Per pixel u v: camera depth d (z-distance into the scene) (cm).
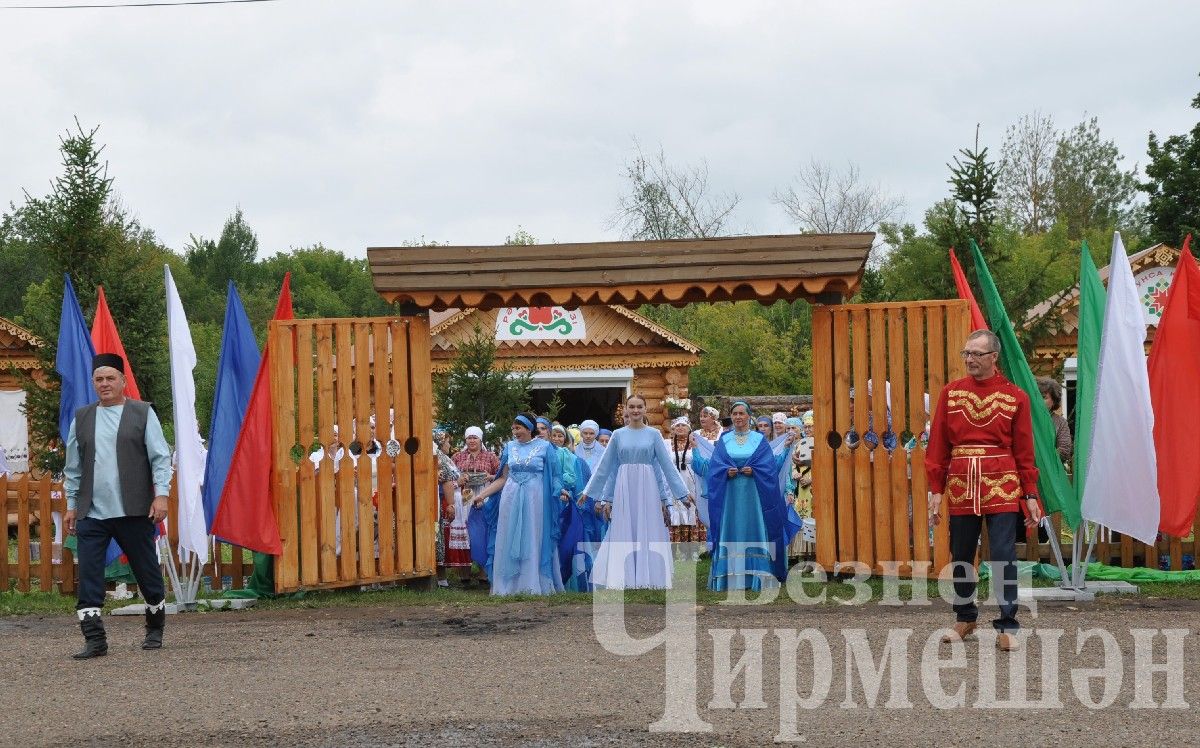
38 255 4744
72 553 1149
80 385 1094
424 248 1143
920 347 1098
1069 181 5438
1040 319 1480
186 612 1034
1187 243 1021
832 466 1122
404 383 1134
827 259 1102
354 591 1122
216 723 618
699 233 5153
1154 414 1028
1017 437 764
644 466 1148
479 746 573
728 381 4031
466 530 1288
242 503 1059
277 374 1082
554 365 2764
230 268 6247
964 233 1453
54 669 765
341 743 580
